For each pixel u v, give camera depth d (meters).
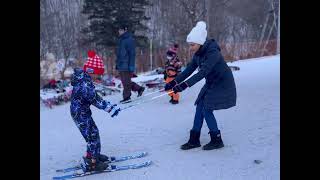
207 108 5.49
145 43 20.83
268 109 7.64
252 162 5.09
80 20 22.47
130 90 9.56
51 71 15.70
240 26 26.91
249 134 6.20
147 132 6.87
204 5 24.42
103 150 6.01
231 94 5.49
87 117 5.05
